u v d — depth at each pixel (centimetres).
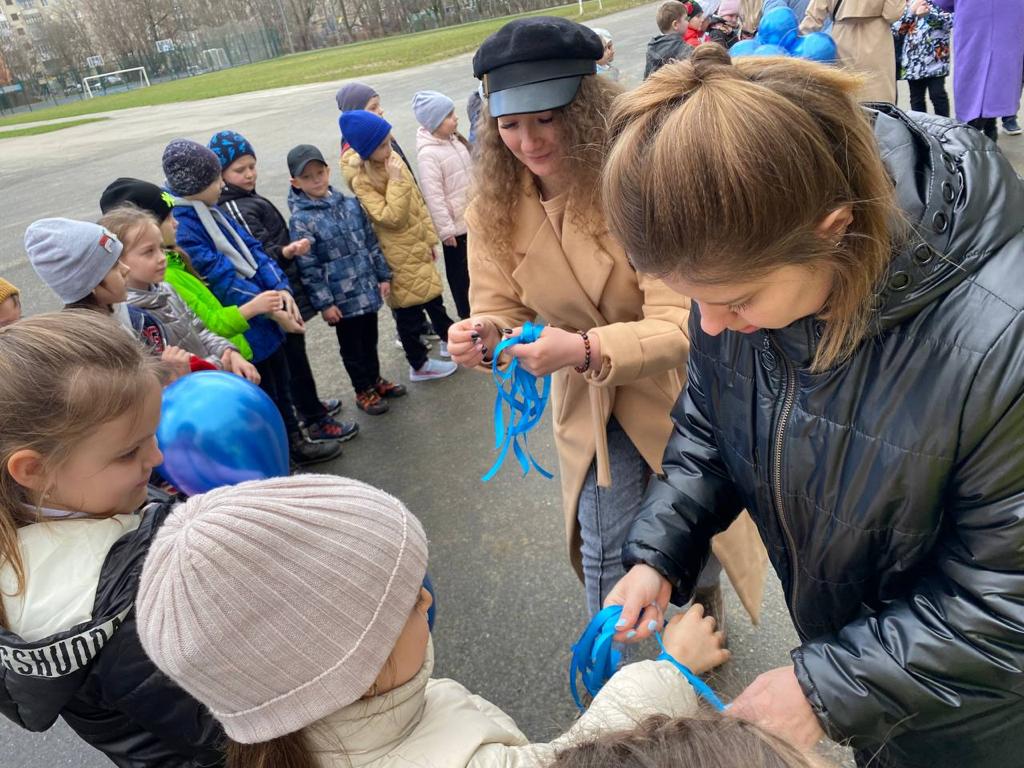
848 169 78
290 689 88
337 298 390
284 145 1274
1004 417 84
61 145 1983
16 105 5159
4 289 224
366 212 404
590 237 167
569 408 190
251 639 86
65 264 217
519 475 342
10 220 1088
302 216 379
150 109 2766
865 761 118
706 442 135
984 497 88
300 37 6178
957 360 86
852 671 98
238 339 321
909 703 96
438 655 253
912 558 100
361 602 89
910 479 93
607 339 162
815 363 95
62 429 114
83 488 120
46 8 6750
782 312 87
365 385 419
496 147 171
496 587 279
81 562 117
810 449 102
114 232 251
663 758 68
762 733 73
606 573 191
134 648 113
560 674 238
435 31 5216
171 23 5956
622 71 1248
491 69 158
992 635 89
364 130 385
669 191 76
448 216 438
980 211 85
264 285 344
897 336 90
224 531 86
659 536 132
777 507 114
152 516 126
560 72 155
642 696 103
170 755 125
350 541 90
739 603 245
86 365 117
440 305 452
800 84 78
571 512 197
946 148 92
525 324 168
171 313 263
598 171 157
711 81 78
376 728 95
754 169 72
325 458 382
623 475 189
